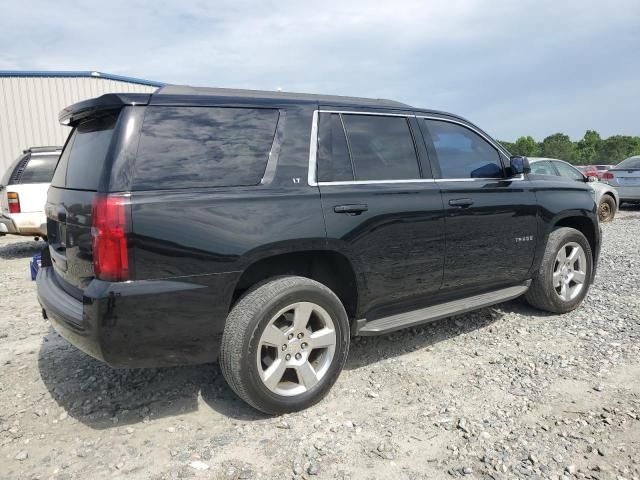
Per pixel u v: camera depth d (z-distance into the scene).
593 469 2.51
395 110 3.84
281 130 3.21
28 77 17.77
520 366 3.73
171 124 2.86
